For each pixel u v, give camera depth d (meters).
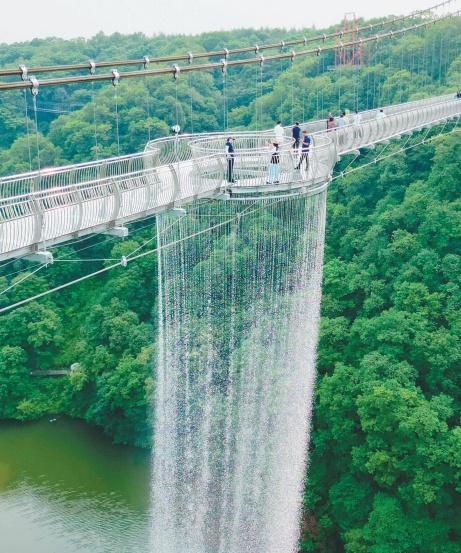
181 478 46.09
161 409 49.47
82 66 28.22
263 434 45.75
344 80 81.44
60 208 23.25
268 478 43.62
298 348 46.03
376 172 59.50
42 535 42.31
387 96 80.19
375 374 39.88
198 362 50.31
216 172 31.23
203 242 49.22
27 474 48.00
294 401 44.84
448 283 46.16
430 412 37.25
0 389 54.50
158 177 28.08
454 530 37.03
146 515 43.88
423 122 53.69
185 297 50.41
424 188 54.38
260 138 40.09
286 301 45.81
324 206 42.88
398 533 35.88
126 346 53.56
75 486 46.66
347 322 46.34
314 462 42.34
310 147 34.25
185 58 35.66
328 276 50.00
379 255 50.41
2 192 31.77
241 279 48.25
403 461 36.97
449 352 41.22
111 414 51.22
